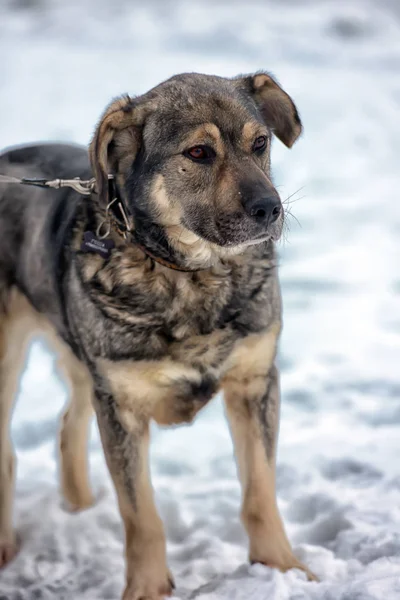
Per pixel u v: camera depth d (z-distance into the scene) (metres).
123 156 4.32
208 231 4.08
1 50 30.31
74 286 4.28
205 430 6.43
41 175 5.10
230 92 4.27
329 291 9.60
